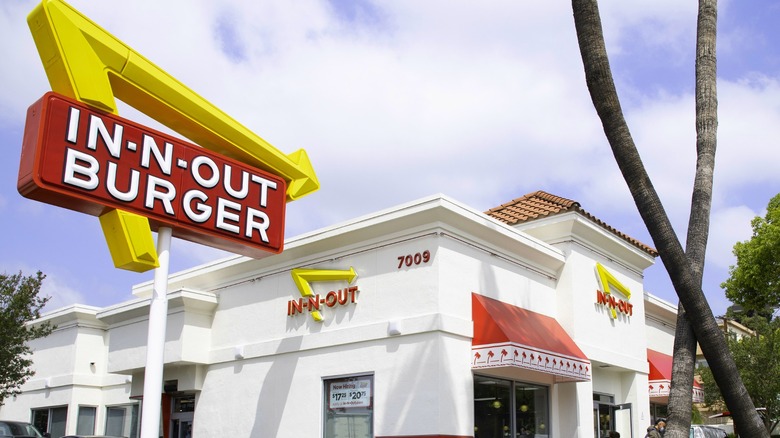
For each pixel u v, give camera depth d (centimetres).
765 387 2944
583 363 1744
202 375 1970
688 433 1041
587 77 1102
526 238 1778
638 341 2148
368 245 1691
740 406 1065
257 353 1842
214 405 1914
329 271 1728
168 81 1283
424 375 1505
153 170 1235
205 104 1345
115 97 1265
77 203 1144
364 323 1645
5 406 2688
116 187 1173
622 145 1080
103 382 2508
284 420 1736
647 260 2227
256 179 1420
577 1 1113
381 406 1562
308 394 1705
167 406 2044
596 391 1988
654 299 2475
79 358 2475
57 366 2536
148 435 1145
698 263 1130
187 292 1922
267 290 1883
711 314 1081
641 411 2088
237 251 1420
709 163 1194
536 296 1827
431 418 1469
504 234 1708
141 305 2022
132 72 1230
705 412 4434
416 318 1545
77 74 1146
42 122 1096
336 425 1647
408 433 1498
